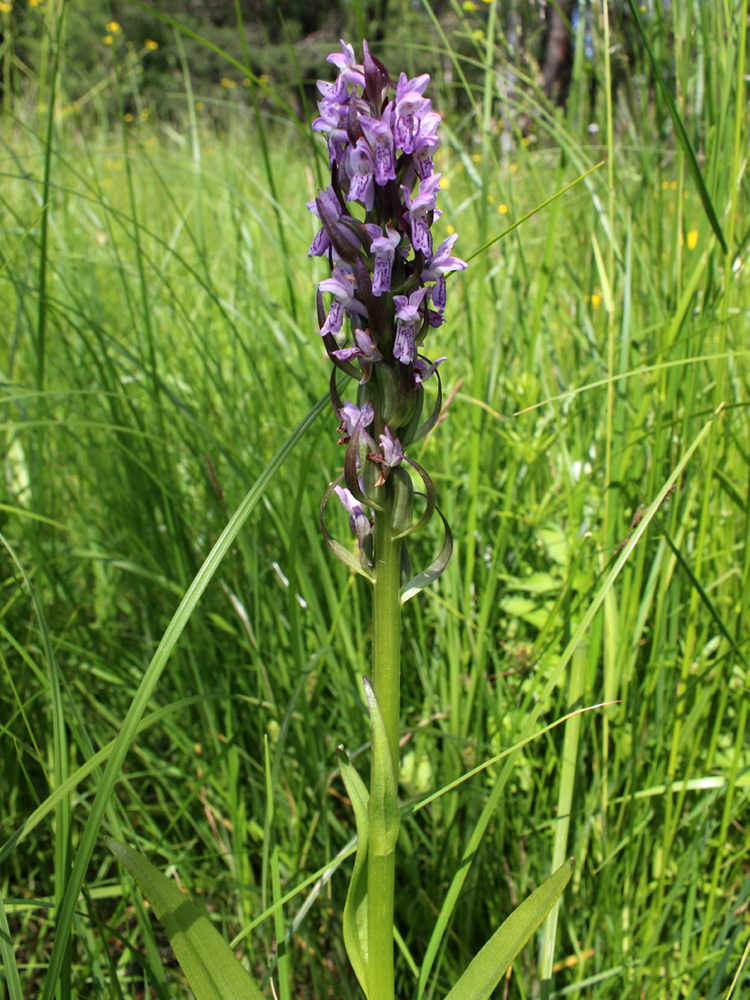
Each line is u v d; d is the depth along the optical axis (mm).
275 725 259
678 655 286
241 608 274
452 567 291
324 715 308
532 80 354
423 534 332
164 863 272
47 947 262
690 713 240
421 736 278
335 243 150
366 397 156
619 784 258
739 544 293
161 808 284
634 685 266
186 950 144
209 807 272
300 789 240
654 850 256
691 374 260
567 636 264
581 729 243
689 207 308
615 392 307
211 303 467
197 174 417
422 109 149
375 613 167
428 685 285
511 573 323
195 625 302
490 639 282
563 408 345
